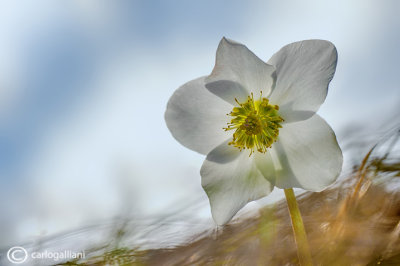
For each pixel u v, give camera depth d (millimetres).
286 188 386
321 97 403
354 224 388
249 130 411
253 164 417
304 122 408
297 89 406
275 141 413
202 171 418
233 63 405
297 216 384
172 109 416
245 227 437
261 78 408
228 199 416
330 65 400
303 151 409
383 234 379
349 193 408
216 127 418
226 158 418
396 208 388
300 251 381
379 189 400
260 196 414
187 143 419
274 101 412
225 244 425
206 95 416
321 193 432
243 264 405
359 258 375
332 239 388
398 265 366
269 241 413
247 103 414
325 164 405
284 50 405
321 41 400
